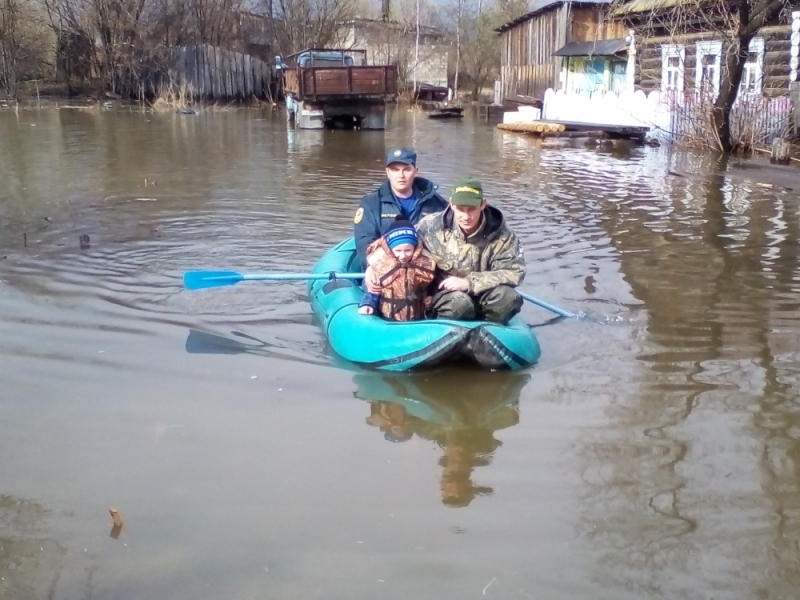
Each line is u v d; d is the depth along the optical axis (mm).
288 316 5789
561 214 9648
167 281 6508
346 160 14625
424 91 38344
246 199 10211
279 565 3002
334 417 4242
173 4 32875
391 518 3316
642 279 6895
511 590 2895
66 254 7207
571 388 4660
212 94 31516
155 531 3201
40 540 3133
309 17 36781
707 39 18312
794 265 7379
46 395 4375
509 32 32719
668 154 16172
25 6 31062
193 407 4297
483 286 5152
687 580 2973
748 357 5148
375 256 5211
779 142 14812
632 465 3781
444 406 4406
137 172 12453
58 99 30609
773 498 3516
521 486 3586
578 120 21766
